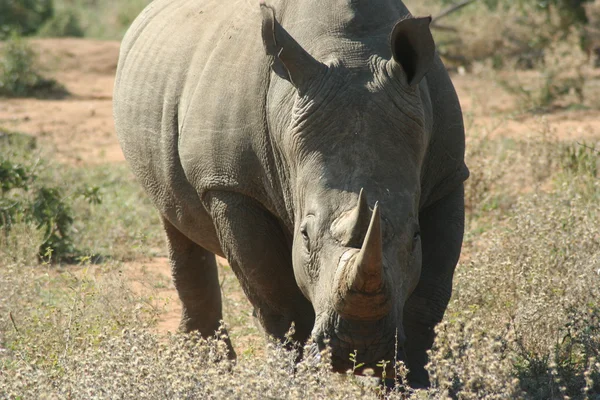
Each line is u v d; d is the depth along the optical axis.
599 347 14.01
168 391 11.79
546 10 55.00
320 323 11.15
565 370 13.57
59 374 13.20
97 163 37.47
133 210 29.45
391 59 12.06
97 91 58.66
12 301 17.69
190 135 14.59
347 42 12.58
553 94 45.88
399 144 11.79
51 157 36.66
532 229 18.91
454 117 13.91
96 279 20.72
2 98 56.06
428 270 13.77
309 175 11.80
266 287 14.20
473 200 27.27
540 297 14.89
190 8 16.92
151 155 16.27
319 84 12.09
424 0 62.53
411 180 11.74
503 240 19.00
